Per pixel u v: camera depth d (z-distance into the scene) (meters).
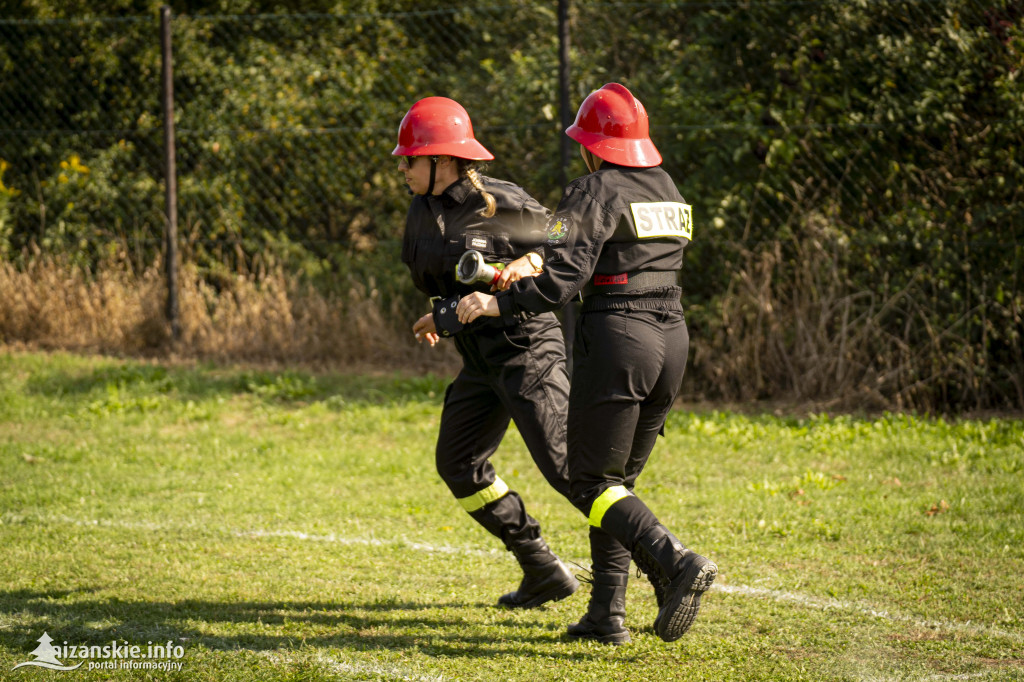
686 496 15.98
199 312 26.28
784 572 12.55
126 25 32.12
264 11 33.25
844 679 9.27
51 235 30.28
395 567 12.92
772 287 22.81
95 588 11.88
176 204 28.30
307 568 12.82
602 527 9.45
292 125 30.23
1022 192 21.44
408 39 30.67
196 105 31.47
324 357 25.55
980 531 13.95
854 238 22.28
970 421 20.50
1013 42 21.62
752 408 21.91
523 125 26.44
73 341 26.73
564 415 10.70
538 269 9.51
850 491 16.06
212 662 9.63
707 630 10.63
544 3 27.41
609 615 10.25
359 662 9.66
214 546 13.70
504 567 12.98
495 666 9.60
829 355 21.92
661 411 9.96
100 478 17.25
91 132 31.38
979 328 21.62
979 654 9.94
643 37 25.86
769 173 23.25
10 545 13.61
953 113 22.09
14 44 33.22
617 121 9.84
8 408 21.69
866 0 22.66
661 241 9.65
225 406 22.25
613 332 9.45
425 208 10.84
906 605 11.34
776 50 24.03
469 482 11.16
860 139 22.67
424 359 25.33
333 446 19.47
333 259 28.89
